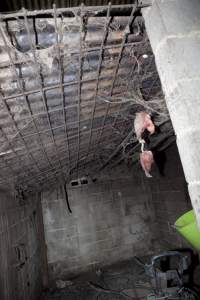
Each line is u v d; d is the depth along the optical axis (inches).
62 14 46.4
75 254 257.6
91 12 46.3
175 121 45.7
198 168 41.4
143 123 90.9
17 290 143.1
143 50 63.3
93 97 79.0
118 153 186.9
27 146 94.0
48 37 50.7
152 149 199.8
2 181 121.3
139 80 78.7
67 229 260.8
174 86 44.0
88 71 64.1
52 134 93.8
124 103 91.4
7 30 46.4
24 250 170.7
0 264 117.3
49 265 249.9
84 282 232.2
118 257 266.2
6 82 56.5
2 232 127.5
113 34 55.4
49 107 73.6
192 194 43.9
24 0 44.6
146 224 279.0
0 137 75.7
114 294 196.5
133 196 282.5
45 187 230.7
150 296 134.6
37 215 236.7
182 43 44.1
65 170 187.9
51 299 205.9
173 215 239.9
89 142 128.9
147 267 139.3
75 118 89.5
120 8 49.1
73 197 268.7
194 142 41.5
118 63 63.4
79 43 53.2
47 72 58.2
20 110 67.3
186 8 45.9
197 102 42.3
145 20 49.7
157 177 261.6
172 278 135.7
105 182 278.4
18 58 51.0
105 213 272.2
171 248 250.5
